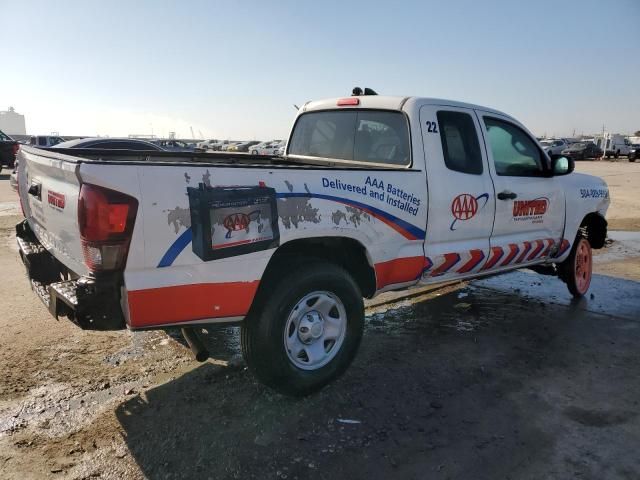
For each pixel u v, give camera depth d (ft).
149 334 15.35
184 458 9.43
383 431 10.40
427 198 13.44
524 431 10.48
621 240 31.96
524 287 21.42
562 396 11.96
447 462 9.43
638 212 44.04
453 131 14.53
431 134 13.85
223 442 9.93
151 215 9.08
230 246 9.96
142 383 12.32
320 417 10.89
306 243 11.75
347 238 11.94
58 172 10.10
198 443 9.89
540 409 11.36
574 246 19.16
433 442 10.05
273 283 11.00
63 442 9.89
